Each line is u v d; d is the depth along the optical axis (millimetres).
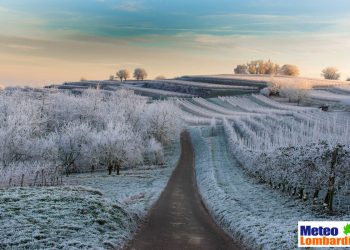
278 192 49062
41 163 72250
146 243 27641
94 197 35375
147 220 35719
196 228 33438
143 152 97250
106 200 34875
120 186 61844
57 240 24312
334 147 37594
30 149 77375
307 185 40719
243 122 135375
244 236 28547
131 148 83688
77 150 84062
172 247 26984
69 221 28000
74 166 87500
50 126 108375
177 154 107000
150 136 117000
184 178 71188
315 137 86062
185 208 43312
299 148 44750
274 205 41469
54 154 80000
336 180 36531
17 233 24500
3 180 51500
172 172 79438
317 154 38938
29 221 27109
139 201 45375
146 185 62969
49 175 60875
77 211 30422
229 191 50594
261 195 47375
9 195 33719
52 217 28562
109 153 80125
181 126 136125
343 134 91562
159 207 42844
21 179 53188
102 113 113438
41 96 116688
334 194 42906
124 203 40844
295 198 44531
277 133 108625
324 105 191250
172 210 41594
